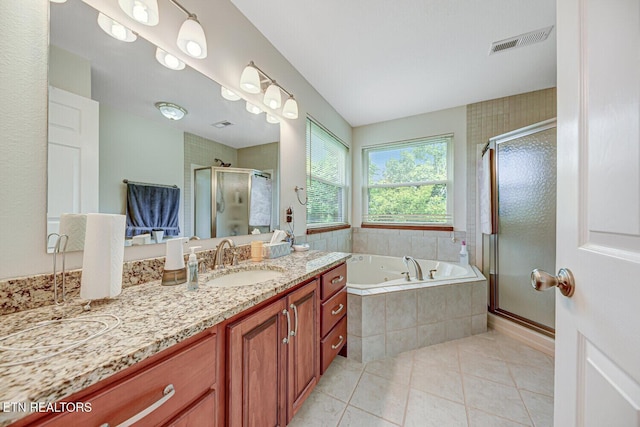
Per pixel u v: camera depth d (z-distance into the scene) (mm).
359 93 2521
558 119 638
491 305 2412
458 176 2820
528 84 2338
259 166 1725
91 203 888
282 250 1695
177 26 1194
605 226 465
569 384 574
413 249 3055
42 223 761
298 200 2164
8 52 701
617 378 422
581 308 534
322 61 1995
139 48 1051
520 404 1334
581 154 542
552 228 1927
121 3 965
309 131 2352
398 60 1978
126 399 508
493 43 1775
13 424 385
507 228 2275
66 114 827
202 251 1298
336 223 3021
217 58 1398
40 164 758
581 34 544
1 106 686
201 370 683
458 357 1778
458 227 2818
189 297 833
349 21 1583
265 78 1714
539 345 1869
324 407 1316
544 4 1440
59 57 810
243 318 836
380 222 3311
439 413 1274
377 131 3285
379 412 1282
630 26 408
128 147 1016
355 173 3432
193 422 652
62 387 408
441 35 1700
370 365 1690
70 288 797
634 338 387
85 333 577
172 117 1188
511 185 2230
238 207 1567
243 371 830
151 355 537
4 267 689
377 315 1772
